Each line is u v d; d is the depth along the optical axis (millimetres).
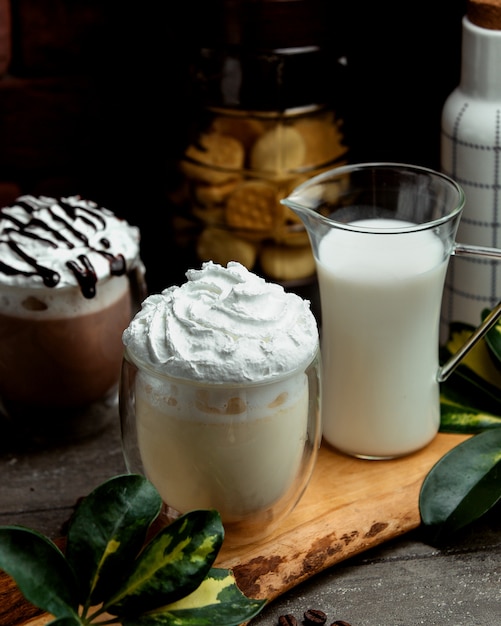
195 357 689
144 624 678
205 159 912
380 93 982
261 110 889
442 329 912
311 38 878
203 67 894
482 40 826
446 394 830
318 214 758
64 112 979
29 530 669
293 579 730
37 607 694
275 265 929
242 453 706
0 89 957
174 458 712
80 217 830
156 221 1037
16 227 823
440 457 806
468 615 718
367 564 751
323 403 809
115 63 976
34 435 851
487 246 865
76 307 810
